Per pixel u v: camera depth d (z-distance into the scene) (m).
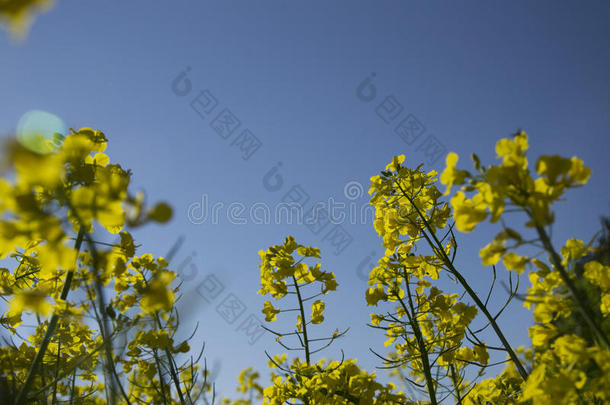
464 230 0.93
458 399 1.11
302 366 1.11
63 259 0.82
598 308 0.94
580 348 0.93
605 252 0.95
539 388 0.94
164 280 0.95
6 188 0.74
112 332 0.97
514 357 1.05
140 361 1.05
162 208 0.74
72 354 1.06
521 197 0.89
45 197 0.90
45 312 0.93
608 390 0.88
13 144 0.63
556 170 0.88
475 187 0.93
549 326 0.96
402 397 1.11
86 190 0.81
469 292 1.08
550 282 0.96
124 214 0.82
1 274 1.04
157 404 1.06
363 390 1.09
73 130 1.00
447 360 1.12
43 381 1.01
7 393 0.95
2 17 0.41
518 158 0.92
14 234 0.77
